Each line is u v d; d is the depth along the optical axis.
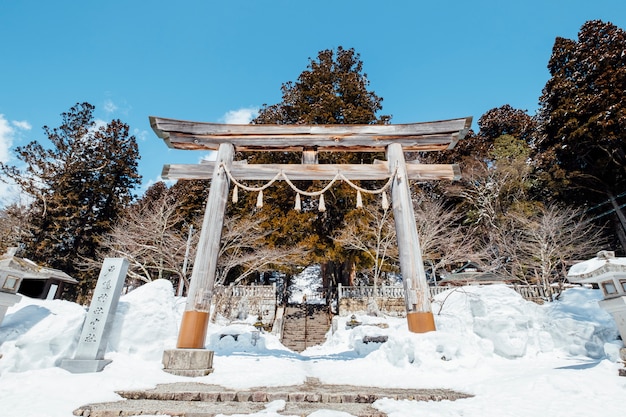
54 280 11.79
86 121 23.09
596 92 16.09
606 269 4.25
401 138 7.27
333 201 19.00
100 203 22.56
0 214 19.50
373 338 9.52
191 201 22.47
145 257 16.73
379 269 17.06
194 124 7.02
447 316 8.12
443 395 3.52
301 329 15.48
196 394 3.43
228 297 15.65
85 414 2.82
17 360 4.29
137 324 5.64
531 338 6.94
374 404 3.27
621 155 15.41
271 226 17.75
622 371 3.71
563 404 2.99
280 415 2.80
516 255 16.22
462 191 21.33
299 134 7.20
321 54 25.19
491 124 26.61
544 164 17.77
